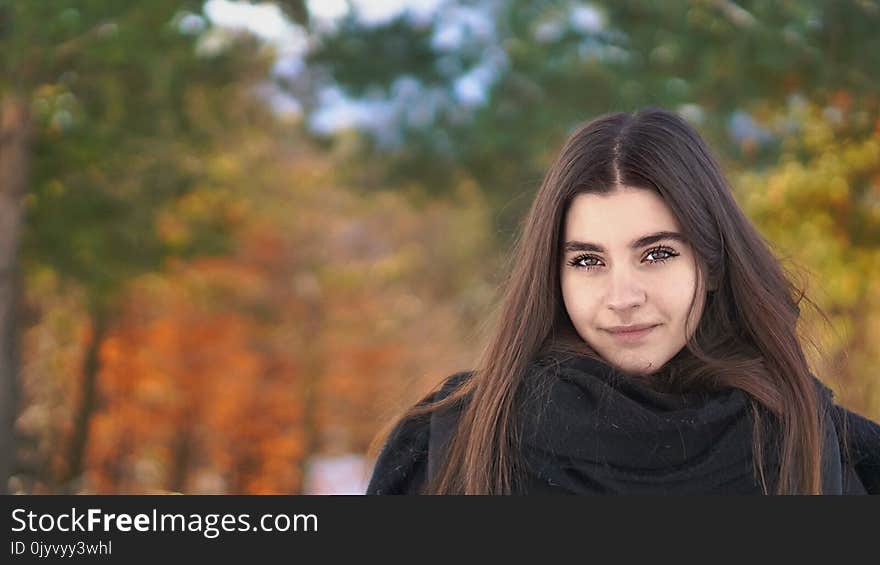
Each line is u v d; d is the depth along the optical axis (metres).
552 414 2.72
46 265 14.09
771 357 2.81
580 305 2.72
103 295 15.41
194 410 26.97
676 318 2.70
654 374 2.78
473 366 3.33
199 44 12.23
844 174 12.35
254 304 26.72
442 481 2.88
